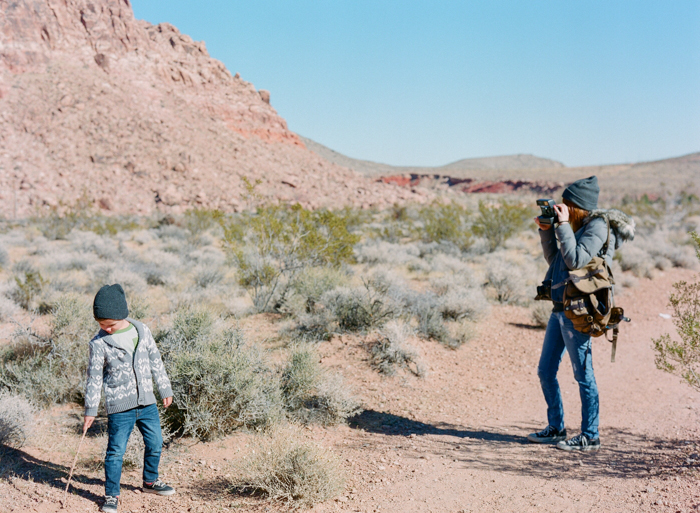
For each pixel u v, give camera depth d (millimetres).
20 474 3865
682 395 5957
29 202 52281
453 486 3832
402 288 9469
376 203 68062
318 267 10742
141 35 94812
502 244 20328
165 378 3812
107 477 3463
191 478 4035
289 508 3523
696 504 3152
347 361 7129
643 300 11945
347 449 4715
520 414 5707
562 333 4414
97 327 6340
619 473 3814
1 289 10320
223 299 10133
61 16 83938
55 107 68375
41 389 5387
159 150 68625
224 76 103750
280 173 78812
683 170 137625
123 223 37250
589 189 4262
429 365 7262
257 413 4977
